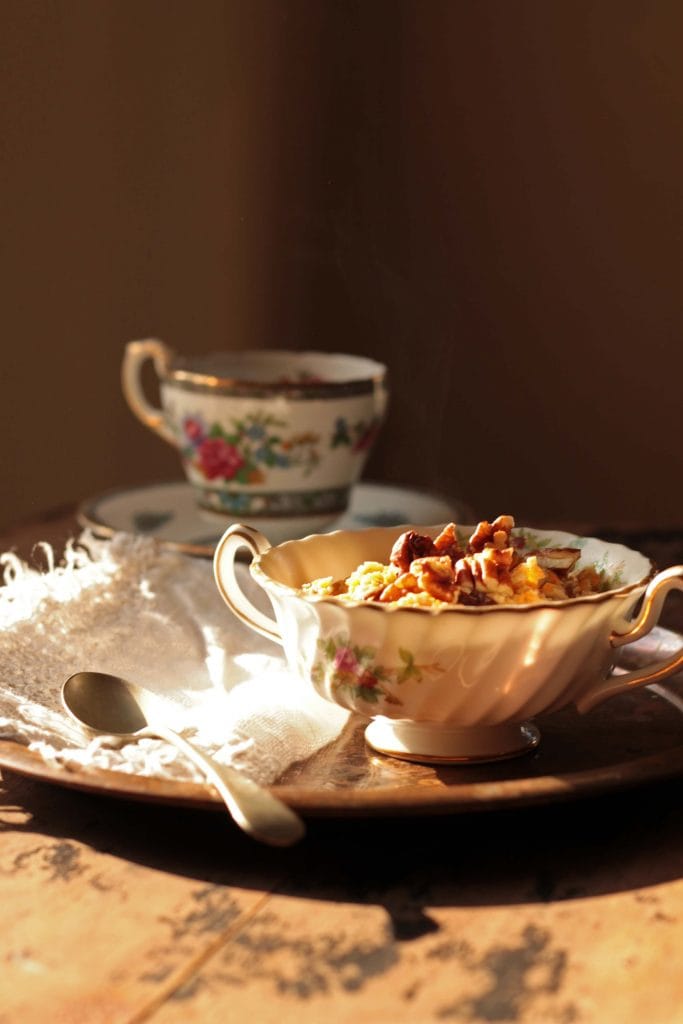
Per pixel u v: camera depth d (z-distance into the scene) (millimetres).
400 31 1146
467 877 533
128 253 1113
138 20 1089
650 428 1158
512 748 577
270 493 781
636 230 1134
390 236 1176
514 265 1163
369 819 557
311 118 1161
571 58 1123
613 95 1120
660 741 590
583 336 1158
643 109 1116
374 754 580
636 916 512
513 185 1151
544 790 535
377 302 1182
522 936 497
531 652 554
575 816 561
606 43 1114
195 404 777
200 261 1149
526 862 539
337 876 533
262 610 668
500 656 553
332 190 1172
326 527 798
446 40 1143
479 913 514
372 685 560
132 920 508
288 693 595
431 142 1158
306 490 785
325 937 496
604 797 571
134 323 1123
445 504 821
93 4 1069
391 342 1186
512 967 476
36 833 551
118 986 464
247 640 648
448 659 553
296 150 1164
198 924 505
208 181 1143
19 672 612
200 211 1145
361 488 847
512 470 1189
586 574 594
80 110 1074
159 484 841
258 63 1145
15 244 1065
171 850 544
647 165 1122
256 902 522
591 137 1129
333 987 463
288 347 1188
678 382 1146
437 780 564
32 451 1093
